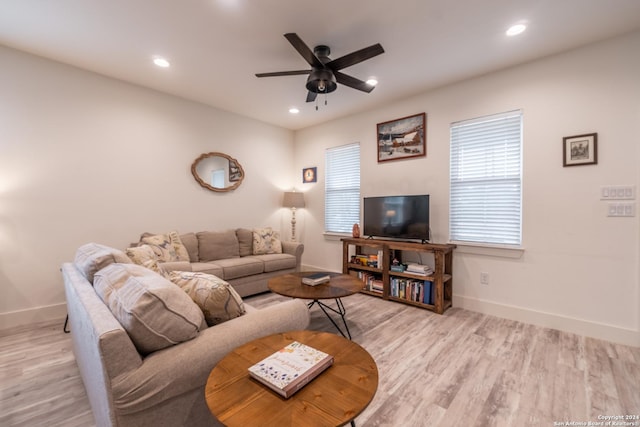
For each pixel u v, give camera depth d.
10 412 1.58
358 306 3.30
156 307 1.06
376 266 3.69
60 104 2.90
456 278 3.29
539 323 2.75
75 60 2.85
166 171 3.67
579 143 2.54
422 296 3.26
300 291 2.38
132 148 3.38
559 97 2.64
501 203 3.00
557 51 2.61
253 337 1.28
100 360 0.94
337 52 2.63
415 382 1.85
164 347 1.09
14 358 2.14
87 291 1.44
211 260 3.75
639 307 2.31
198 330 1.19
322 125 4.81
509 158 2.94
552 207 2.69
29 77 2.73
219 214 4.25
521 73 2.84
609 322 2.43
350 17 2.15
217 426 1.15
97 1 2.00
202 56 2.74
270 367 1.01
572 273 2.60
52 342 2.39
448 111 3.33
